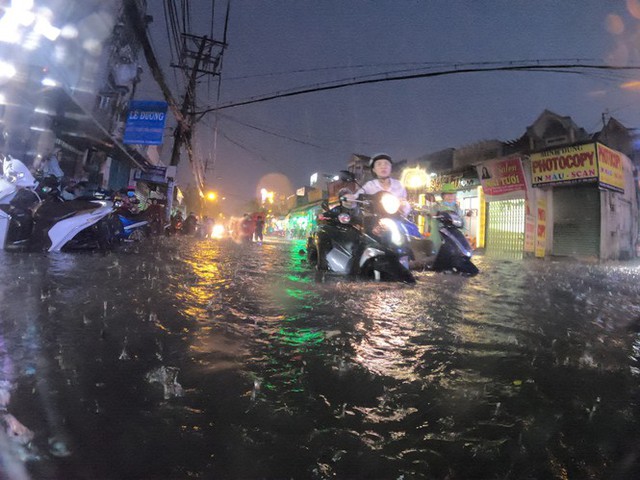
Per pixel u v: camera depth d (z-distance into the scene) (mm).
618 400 1628
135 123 16359
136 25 11719
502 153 18672
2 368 1643
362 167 28188
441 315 3020
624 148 17578
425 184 21047
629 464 1202
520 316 3111
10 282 3395
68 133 12688
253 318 2691
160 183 23812
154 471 1072
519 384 1749
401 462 1168
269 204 60969
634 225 16812
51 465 1070
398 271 4676
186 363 1814
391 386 1673
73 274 3982
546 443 1299
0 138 9242
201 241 13867
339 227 5422
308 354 2018
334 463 1148
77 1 9891
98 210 6324
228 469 1097
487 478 1120
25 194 5598
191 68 17672
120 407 1385
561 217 15680
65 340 2016
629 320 3135
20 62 8836
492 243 16750
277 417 1377
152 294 3270
